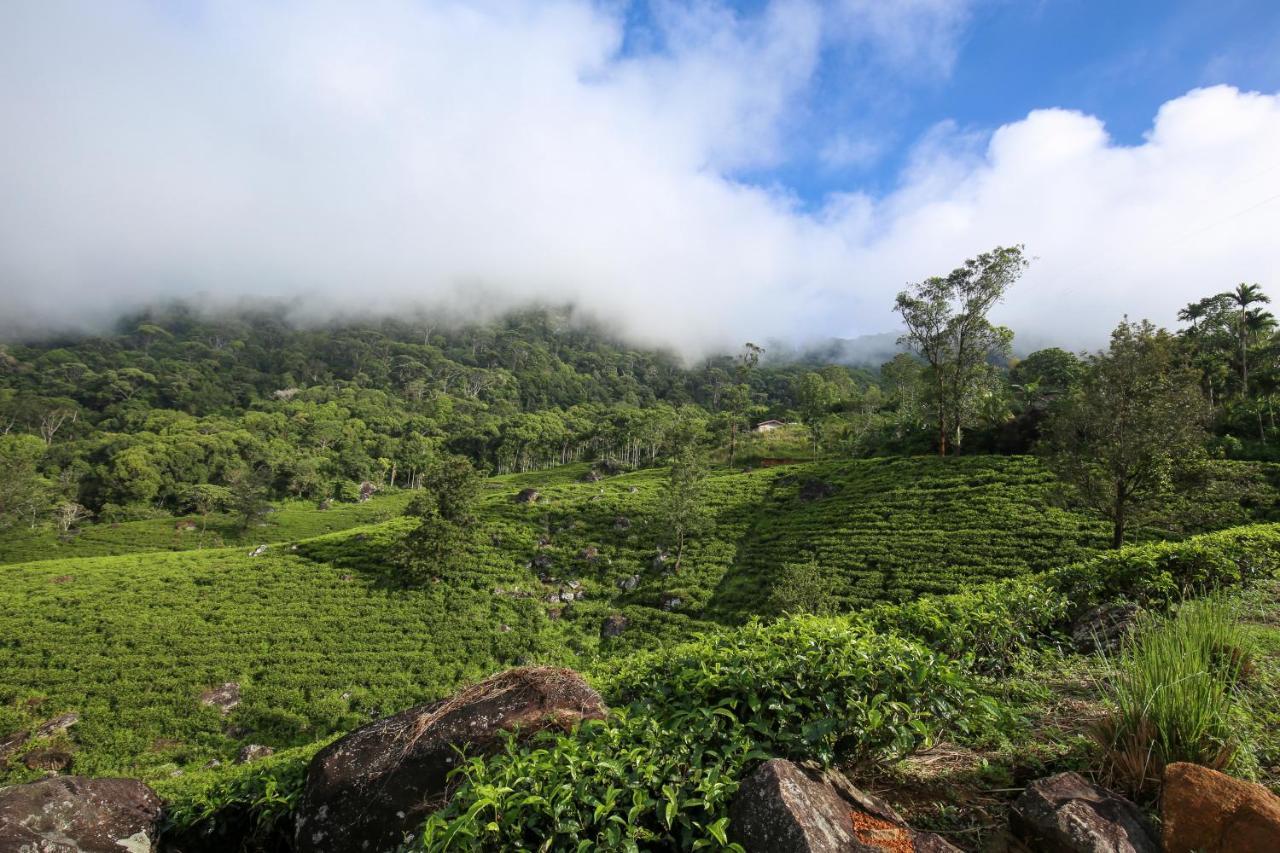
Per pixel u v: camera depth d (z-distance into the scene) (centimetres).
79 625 3422
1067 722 500
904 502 4312
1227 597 821
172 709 2792
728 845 313
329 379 18300
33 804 459
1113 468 2028
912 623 745
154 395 14238
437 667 3175
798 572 3178
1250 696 489
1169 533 3056
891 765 459
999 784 431
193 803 541
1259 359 5844
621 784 363
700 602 3744
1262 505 3209
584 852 322
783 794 336
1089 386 2158
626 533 4728
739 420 9056
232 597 3791
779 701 436
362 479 10494
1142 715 404
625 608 3794
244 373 17588
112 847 475
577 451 11881
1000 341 5347
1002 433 5419
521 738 458
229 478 9256
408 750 468
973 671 698
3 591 3875
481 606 3794
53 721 2697
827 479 5162
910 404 7575
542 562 4341
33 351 17938
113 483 8494
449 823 334
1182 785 332
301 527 8119
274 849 512
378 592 3888
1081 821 332
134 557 4559
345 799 463
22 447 9450
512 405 17225
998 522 3716
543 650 3416
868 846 325
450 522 4291
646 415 11400
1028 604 872
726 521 4781
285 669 3078
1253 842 294
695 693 482
